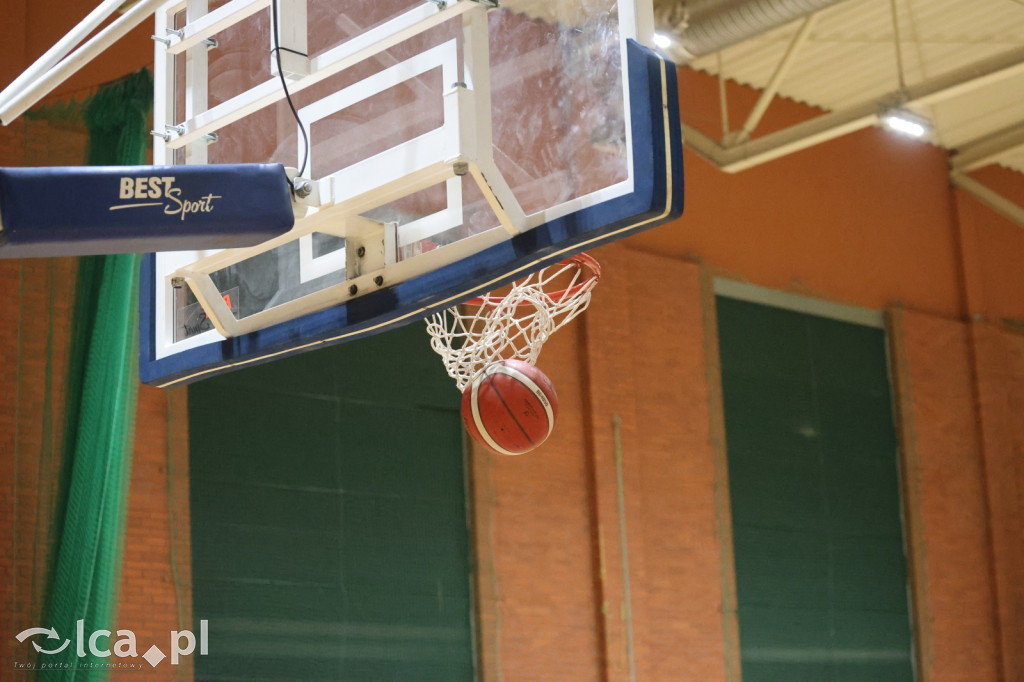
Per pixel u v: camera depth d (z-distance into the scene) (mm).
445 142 3756
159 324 4820
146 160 8586
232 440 9219
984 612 13711
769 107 13367
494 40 3920
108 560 8250
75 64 4637
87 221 3588
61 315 8328
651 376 11664
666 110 3592
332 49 4160
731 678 11453
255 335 4504
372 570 9711
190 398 9062
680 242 12266
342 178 4023
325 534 9523
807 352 13047
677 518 11492
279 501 9344
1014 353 14852
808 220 13359
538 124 3812
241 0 4410
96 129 8547
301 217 4094
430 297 4004
